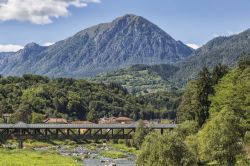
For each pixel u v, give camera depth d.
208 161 93.06
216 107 138.88
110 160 144.38
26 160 124.06
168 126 189.38
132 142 194.38
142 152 82.44
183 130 128.75
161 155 77.50
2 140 188.25
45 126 189.00
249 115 119.00
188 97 175.38
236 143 88.25
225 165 87.44
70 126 190.62
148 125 191.50
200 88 162.00
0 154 138.12
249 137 93.25
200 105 158.75
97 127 192.25
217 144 87.69
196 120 155.50
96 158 152.12
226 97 131.25
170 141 78.44
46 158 133.25
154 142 80.44
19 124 187.75
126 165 129.25
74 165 120.06
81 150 185.88
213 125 91.00
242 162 87.75
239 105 123.94
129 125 195.38
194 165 78.19
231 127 89.75
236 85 132.75
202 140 92.69
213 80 165.88
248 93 127.38
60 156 145.38
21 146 185.12
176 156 77.31
